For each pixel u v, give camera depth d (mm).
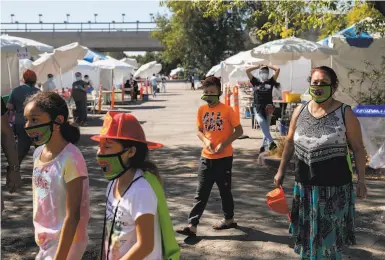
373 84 12031
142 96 33344
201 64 50562
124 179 2482
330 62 12594
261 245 5227
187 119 19438
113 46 60625
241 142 12555
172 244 2471
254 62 17953
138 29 60188
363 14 12000
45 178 2891
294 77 19078
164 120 19078
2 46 11578
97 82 28594
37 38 58656
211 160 5332
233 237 5469
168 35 52688
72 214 2814
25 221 6133
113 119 2504
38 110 2881
